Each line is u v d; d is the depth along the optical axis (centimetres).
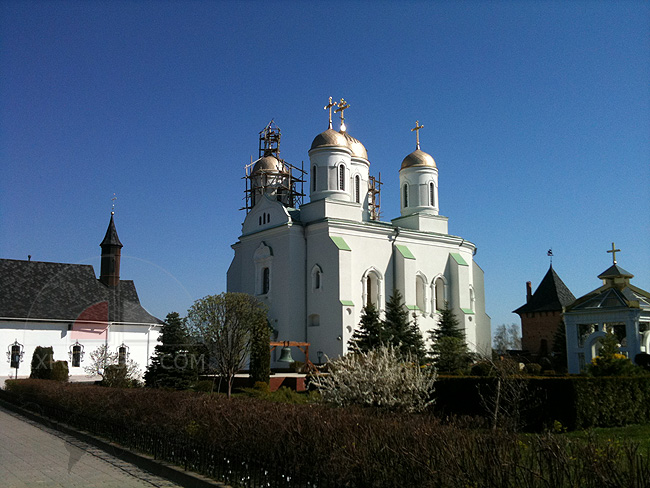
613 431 1786
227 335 3425
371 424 1015
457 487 815
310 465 1023
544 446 843
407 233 5700
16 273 5166
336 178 5588
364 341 4353
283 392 3084
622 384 1939
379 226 5494
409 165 6297
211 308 3428
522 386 1761
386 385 1756
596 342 3250
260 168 7062
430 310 5766
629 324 3112
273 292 5388
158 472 1334
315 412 1173
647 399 2011
